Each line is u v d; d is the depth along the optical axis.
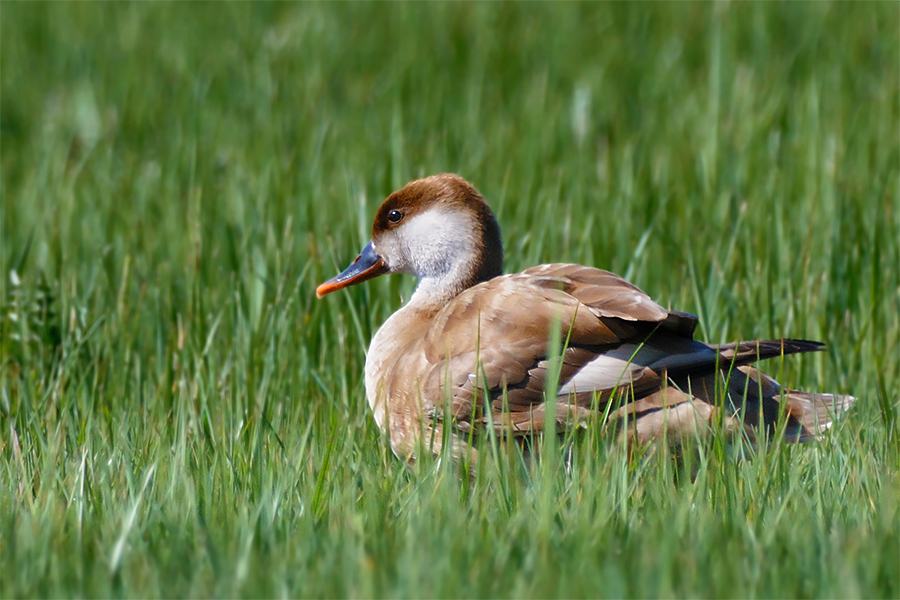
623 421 7.84
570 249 12.66
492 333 8.23
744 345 8.08
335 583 5.99
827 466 7.71
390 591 5.93
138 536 6.63
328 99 18.73
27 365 11.26
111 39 23.25
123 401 10.36
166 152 17.00
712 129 14.73
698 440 7.52
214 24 24.02
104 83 20.00
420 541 6.38
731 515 6.89
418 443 7.84
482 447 7.57
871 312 10.79
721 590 5.84
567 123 17.08
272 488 7.37
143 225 13.76
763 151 15.05
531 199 13.81
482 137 16.50
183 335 11.04
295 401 10.17
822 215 12.77
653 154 15.77
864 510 6.99
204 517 7.14
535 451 8.17
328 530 6.76
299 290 11.71
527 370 8.06
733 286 11.75
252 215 13.08
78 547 6.37
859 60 19.72
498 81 19.72
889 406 9.51
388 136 16.66
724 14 21.88
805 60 19.97
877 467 7.71
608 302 8.13
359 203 12.46
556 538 6.52
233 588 5.99
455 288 9.44
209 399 10.00
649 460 7.63
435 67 20.72
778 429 7.82
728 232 12.70
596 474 7.28
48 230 13.34
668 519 6.75
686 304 11.33
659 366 7.91
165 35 23.19
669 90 18.70
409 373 8.52
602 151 16.05
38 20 25.16
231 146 16.64
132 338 11.28
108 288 12.24
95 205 14.23
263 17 24.30
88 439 8.29
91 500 7.43
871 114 16.25
